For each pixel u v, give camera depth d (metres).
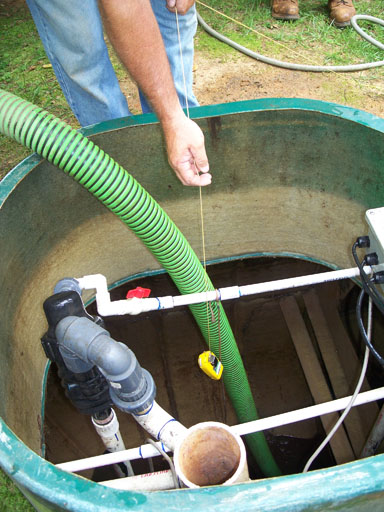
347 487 0.62
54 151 0.99
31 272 1.32
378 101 2.46
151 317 2.29
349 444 1.83
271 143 1.47
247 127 1.42
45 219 1.34
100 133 1.34
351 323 1.98
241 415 1.77
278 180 1.58
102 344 0.76
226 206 1.66
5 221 1.17
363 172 1.38
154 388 0.86
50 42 1.41
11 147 2.27
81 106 1.60
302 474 0.64
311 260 1.77
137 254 1.68
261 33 2.92
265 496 0.62
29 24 3.11
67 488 0.66
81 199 1.42
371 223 1.04
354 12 2.93
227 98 2.50
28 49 2.88
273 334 2.34
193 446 0.81
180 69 1.66
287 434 2.17
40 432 1.24
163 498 0.63
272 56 2.76
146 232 1.13
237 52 2.77
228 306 2.30
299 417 0.99
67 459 1.58
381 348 1.73
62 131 1.00
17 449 0.73
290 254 1.80
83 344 0.77
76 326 0.79
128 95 2.52
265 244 1.79
